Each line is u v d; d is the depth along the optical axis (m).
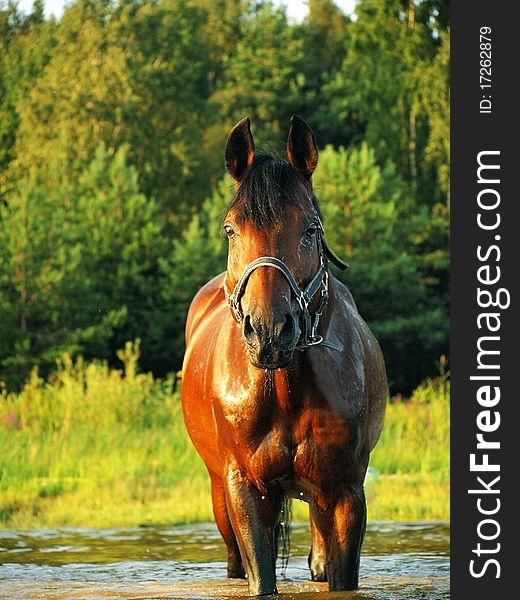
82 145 46.16
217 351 5.81
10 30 62.72
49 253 32.44
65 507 11.17
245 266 4.96
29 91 52.84
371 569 6.84
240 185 5.20
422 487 12.38
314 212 5.13
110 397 17.78
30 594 5.93
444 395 18.70
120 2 54.56
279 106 55.88
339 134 53.81
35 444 14.91
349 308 6.00
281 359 4.78
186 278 35.03
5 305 31.34
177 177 50.19
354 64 55.31
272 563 5.53
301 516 10.73
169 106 52.50
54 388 19.34
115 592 5.89
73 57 51.09
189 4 66.81
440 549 8.05
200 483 12.85
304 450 5.41
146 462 14.30
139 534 9.41
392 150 47.03
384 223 37.34
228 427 5.53
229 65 62.31
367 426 5.66
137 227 36.41
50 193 39.97
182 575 6.85
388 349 35.97
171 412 17.98
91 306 32.81
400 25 46.94
